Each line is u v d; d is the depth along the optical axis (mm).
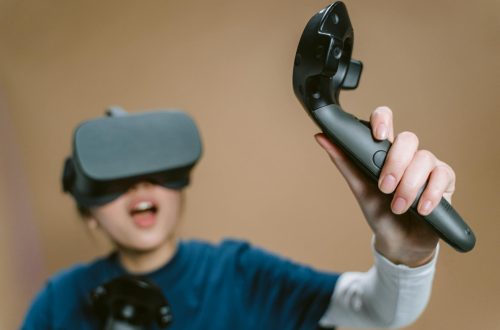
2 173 1138
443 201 345
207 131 1069
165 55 1064
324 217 1041
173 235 672
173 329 645
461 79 904
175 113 626
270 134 1049
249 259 683
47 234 1167
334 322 618
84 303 671
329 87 348
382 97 930
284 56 1012
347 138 345
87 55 1093
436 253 422
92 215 654
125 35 1070
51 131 1127
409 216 386
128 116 610
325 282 620
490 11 882
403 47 919
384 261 424
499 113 890
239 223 1085
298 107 1029
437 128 917
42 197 1154
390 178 334
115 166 583
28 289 1179
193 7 1041
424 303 454
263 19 1012
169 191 627
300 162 1044
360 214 1020
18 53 1102
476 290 911
